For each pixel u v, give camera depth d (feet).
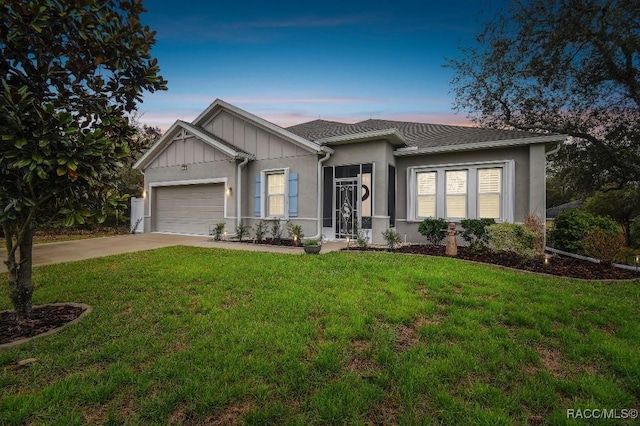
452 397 8.02
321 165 36.32
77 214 11.20
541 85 45.78
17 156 9.39
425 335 11.40
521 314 13.15
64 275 19.49
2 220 9.79
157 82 13.89
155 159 47.11
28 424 6.94
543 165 29.76
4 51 10.89
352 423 7.09
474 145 31.99
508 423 7.15
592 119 46.21
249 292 16.02
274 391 8.09
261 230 36.76
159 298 15.14
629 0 36.06
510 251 24.39
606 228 30.76
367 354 9.98
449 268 21.39
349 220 36.29
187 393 7.91
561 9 40.37
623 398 8.14
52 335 11.17
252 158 39.37
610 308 14.37
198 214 43.14
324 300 14.64
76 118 12.82
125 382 8.39
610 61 41.27
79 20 11.44
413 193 36.35
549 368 9.62
